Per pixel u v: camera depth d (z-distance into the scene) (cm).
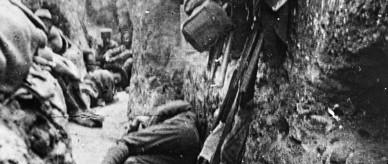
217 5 244
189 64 438
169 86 485
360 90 175
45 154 225
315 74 184
